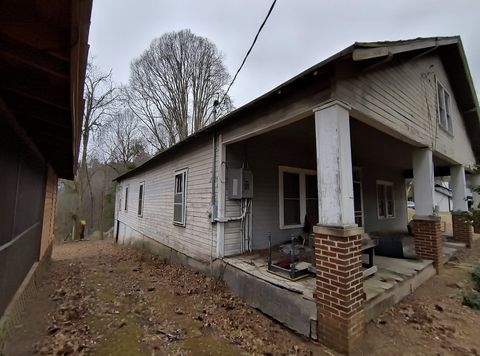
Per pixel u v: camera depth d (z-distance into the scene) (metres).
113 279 5.54
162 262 7.18
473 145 8.95
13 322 2.91
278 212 6.07
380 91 3.89
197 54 16.73
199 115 16.45
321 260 2.90
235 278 4.29
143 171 10.46
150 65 16.80
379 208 9.83
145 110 17.59
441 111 6.61
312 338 2.88
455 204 7.85
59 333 3.01
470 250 7.04
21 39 1.24
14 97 2.12
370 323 3.02
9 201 2.59
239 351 2.70
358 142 6.05
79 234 17.45
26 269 3.79
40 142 3.74
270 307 3.49
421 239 5.21
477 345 2.68
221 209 5.03
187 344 2.83
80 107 2.32
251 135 4.38
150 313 3.65
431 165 5.37
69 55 1.35
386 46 3.24
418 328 2.99
